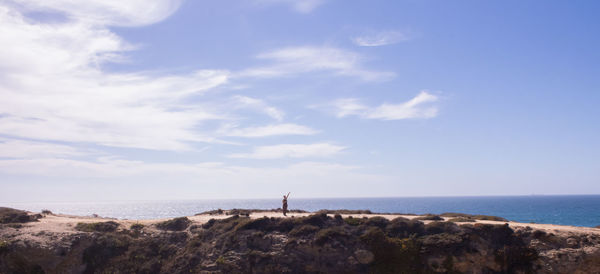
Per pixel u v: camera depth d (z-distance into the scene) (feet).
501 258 106.63
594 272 101.60
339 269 108.27
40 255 104.78
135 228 130.31
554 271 103.14
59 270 104.73
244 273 108.27
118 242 118.32
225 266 109.91
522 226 116.37
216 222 134.51
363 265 108.47
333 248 110.73
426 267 107.14
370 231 114.52
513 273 106.01
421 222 121.70
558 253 104.68
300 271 108.68
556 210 631.15
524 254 106.52
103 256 112.78
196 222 136.77
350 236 114.62
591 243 105.91
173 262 114.73
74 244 111.96
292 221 125.08
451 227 115.34
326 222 125.08
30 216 133.80
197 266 111.96
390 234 115.75
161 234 128.67
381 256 109.50
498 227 111.65
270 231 121.39
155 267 113.09
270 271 108.17
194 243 121.39
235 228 122.52
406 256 108.99
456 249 107.86
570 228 119.34
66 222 130.93
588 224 342.64
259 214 164.14
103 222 130.31
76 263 107.96
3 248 101.65
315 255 111.34
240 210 179.93
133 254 116.06
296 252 112.27
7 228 113.50
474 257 106.93
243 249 114.52
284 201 152.25
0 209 144.46
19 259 102.06
